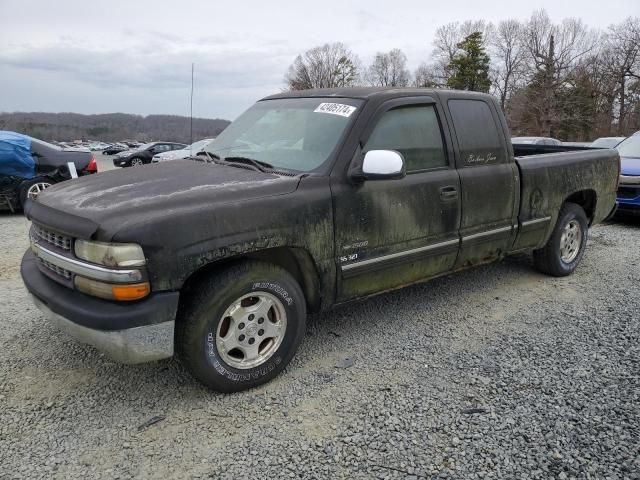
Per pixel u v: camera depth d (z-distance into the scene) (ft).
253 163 12.23
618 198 28.19
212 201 9.85
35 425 9.52
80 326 9.24
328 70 228.43
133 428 9.49
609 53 166.50
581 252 18.79
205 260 9.50
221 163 12.73
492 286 17.34
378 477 8.27
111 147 153.69
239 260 10.35
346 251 11.62
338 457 8.73
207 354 9.95
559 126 165.68
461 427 9.50
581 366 11.75
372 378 11.25
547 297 16.33
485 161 14.65
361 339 13.19
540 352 12.47
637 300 16.02
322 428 9.50
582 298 16.25
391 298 16.11
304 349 12.63
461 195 13.78
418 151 13.10
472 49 185.47
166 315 9.20
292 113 13.51
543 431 9.37
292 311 10.97
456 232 13.89
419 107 13.37
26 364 11.68
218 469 8.45
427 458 8.69
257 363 10.68
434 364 11.88
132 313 8.95
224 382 10.29
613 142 57.36
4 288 16.81
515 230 15.62
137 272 8.91
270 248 10.61
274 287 10.58
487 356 12.27
